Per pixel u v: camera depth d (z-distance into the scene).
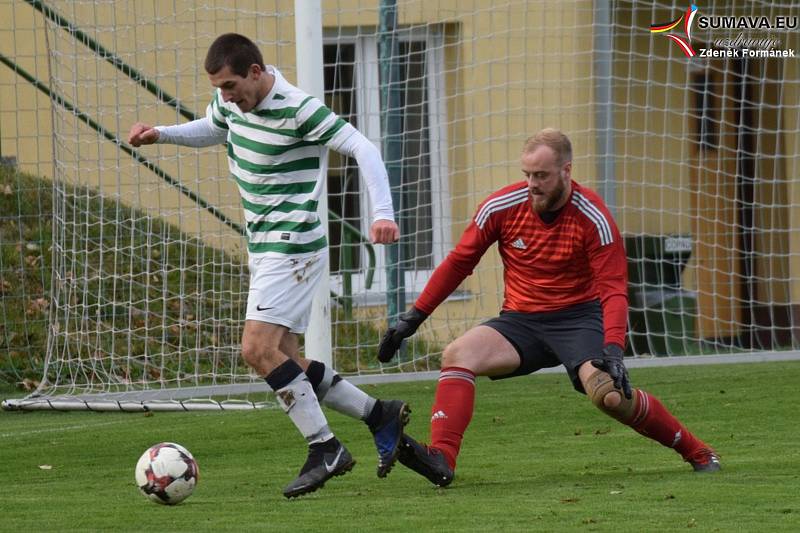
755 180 41.03
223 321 32.25
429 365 34.12
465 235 18.09
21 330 34.06
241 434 24.94
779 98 43.44
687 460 18.84
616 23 41.03
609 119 38.84
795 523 14.36
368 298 34.81
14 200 36.72
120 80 32.06
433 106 37.44
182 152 32.69
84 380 31.00
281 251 17.08
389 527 14.55
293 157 17.05
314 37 28.77
